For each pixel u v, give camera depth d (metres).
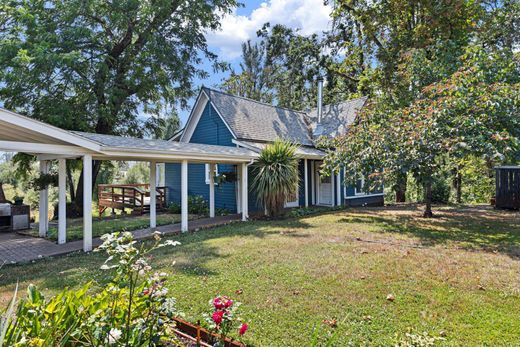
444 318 3.21
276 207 10.61
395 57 14.35
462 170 13.12
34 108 11.98
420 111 8.73
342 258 5.34
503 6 13.71
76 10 11.90
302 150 13.03
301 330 3.00
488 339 2.80
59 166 7.34
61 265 5.44
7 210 9.23
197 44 15.09
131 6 12.75
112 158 8.06
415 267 4.81
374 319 3.20
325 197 14.77
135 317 2.23
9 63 11.02
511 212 11.02
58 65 11.29
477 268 4.73
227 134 12.87
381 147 8.73
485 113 7.77
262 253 5.75
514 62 9.01
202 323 3.04
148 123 15.62
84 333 2.00
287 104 25.75
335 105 16.73
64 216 7.32
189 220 10.54
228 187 13.09
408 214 11.04
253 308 3.47
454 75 8.36
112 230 8.73
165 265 5.07
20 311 1.92
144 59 13.57
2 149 5.58
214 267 4.95
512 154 8.04
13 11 11.84
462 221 9.22
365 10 15.49
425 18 13.86
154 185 9.36
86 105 12.70
